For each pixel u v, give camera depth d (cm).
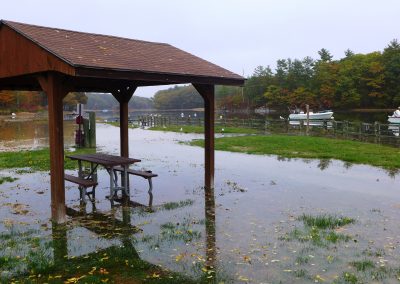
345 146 1733
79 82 938
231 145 1845
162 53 878
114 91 1059
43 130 3303
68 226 668
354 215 715
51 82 663
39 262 505
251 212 744
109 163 803
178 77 746
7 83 962
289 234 613
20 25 729
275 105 7931
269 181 1035
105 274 472
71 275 470
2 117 6128
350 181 1025
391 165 1246
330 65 7162
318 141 1912
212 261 512
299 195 877
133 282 452
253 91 8762
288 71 8131
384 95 6400
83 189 816
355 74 6606
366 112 6147
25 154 1545
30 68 682
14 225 673
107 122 4775
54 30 767
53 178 685
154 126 3678
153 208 780
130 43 888
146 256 530
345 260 509
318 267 489
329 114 4219
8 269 486
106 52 721
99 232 635
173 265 500
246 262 508
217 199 849
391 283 445
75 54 637
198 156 1559
